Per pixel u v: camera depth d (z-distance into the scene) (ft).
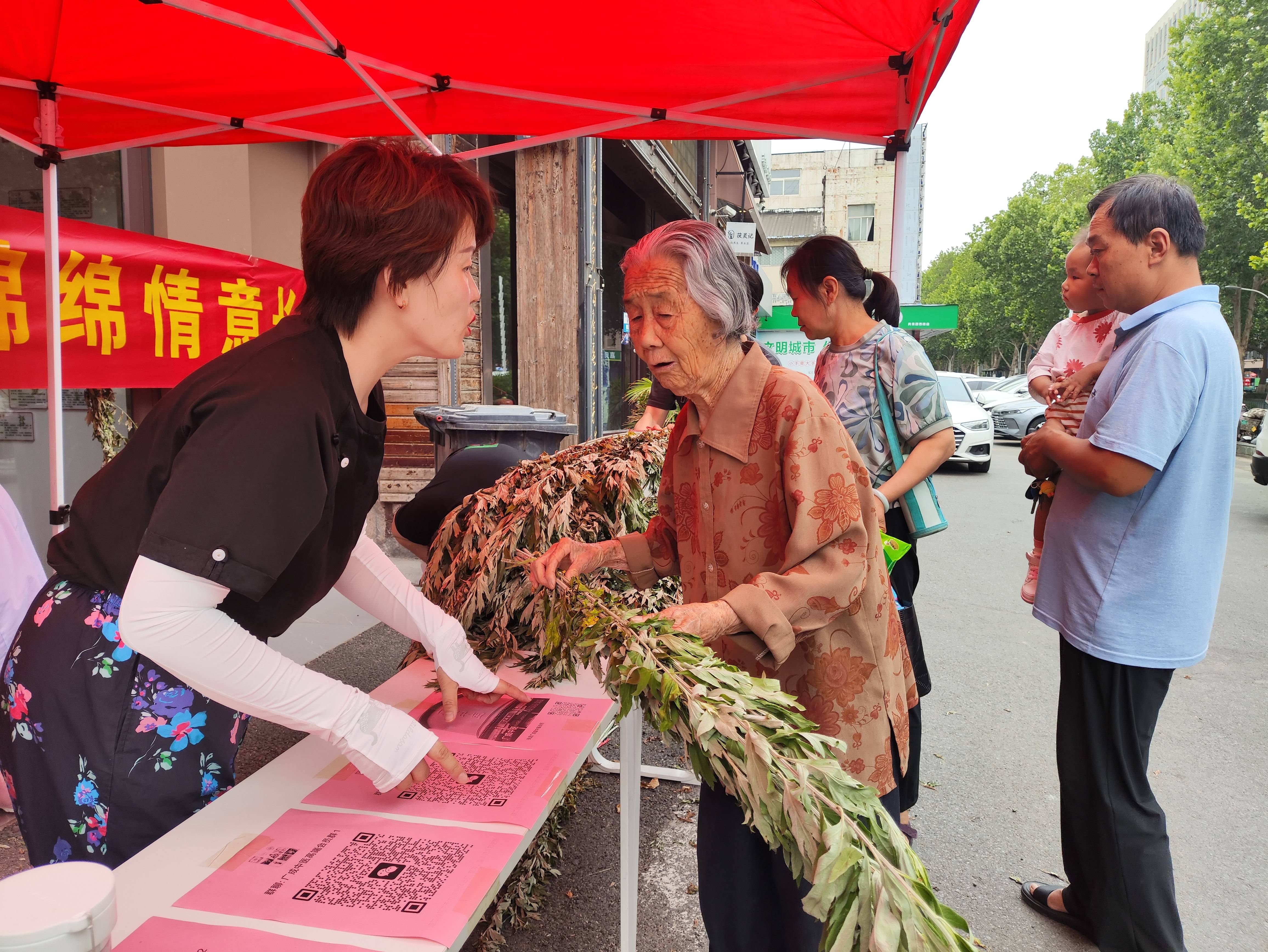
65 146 9.48
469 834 4.02
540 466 7.29
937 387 8.21
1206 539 6.41
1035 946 7.47
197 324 12.63
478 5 7.25
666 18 7.47
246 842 3.94
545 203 23.90
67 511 9.45
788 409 4.46
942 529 8.37
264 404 3.56
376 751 3.95
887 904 2.80
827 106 8.89
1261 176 92.53
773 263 115.34
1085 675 6.77
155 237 12.19
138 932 3.25
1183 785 10.55
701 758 3.59
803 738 3.44
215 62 8.30
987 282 182.19
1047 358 11.60
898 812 5.14
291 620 4.66
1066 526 6.95
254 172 18.37
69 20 7.44
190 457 3.48
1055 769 10.88
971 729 12.04
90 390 11.69
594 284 24.94
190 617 3.43
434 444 20.63
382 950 3.16
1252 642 16.16
